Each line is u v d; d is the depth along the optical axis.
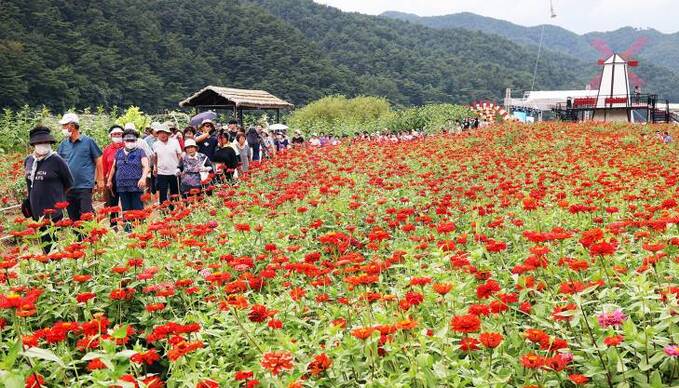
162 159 12.54
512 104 84.38
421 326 4.42
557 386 3.80
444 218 8.98
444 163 15.50
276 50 102.50
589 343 4.11
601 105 49.78
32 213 9.18
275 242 7.58
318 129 41.94
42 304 5.57
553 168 15.09
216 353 4.64
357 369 3.97
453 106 51.16
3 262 5.39
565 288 4.39
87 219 7.36
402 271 6.83
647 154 18.19
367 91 113.31
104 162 11.95
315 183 12.61
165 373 5.16
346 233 8.38
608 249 4.55
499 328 4.32
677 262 5.55
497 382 3.57
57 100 62.62
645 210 8.15
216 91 27.78
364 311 4.89
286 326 4.88
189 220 9.84
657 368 3.93
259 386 3.95
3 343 4.47
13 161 19.86
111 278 5.98
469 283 5.22
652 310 4.27
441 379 3.71
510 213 8.41
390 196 10.67
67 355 4.11
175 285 5.66
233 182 13.77
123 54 80.62
